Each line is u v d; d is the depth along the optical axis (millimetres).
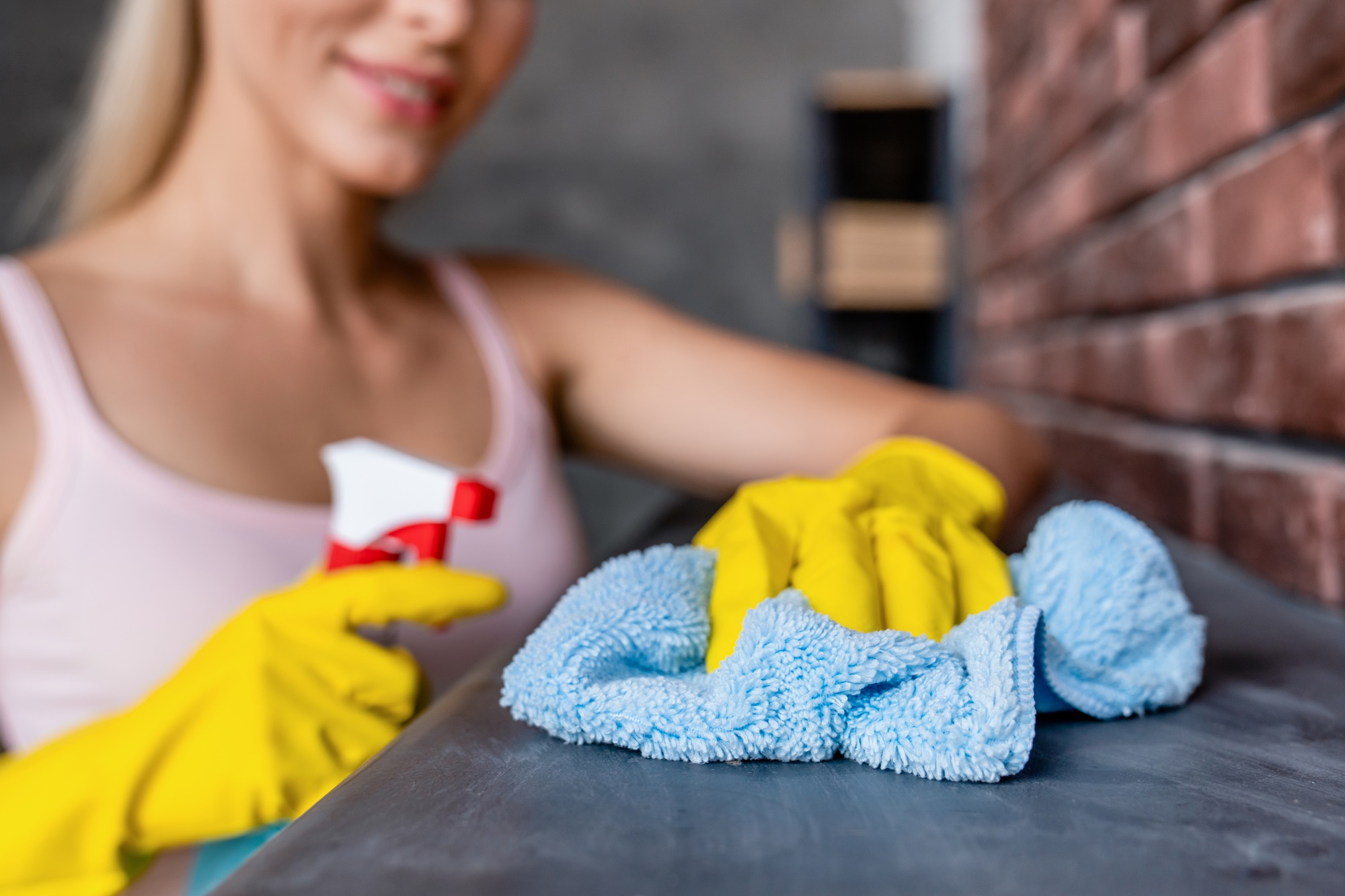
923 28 3092
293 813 483
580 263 3510
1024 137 1176
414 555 588
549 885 183
